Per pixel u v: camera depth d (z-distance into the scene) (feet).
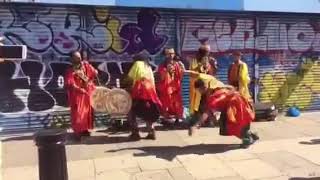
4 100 32.68
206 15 36.94
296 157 26.63
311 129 33.78
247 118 27.86
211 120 33.88
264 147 28.68
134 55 35.24
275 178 23.24
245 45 38.37
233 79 33.91
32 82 33.14
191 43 36.73
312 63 40.81
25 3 32.01
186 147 28.84
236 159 26.25
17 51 22.13
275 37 39.27
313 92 41.06
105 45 34.58
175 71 33.86
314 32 40.57
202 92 27.86
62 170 18.63
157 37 35.83
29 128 33.27
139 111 30.35
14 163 26.37
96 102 30.76
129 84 30.99
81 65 30.96
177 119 34.73
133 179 23.24
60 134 18.60
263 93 39.42
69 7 33.45
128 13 34.94
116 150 28.35
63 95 33.86
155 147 28.91
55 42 33.40
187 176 23.56
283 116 38.78
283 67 39.86
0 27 32.09
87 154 27.58
